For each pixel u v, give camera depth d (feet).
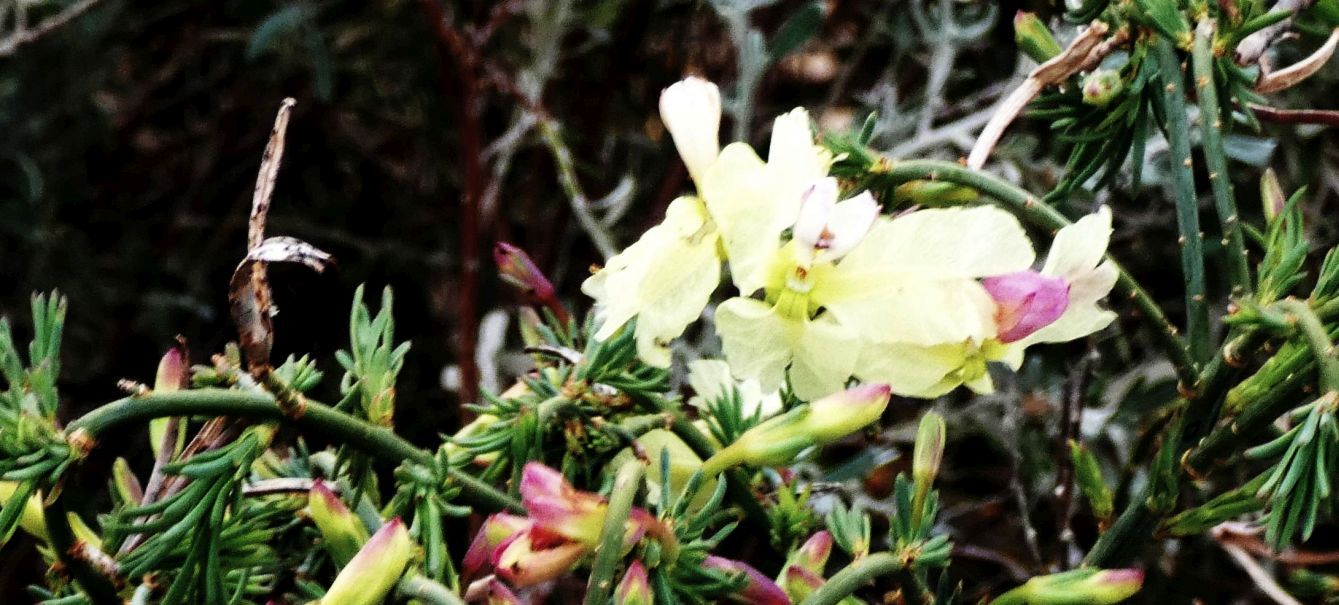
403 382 1.43
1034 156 1.32
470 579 0.68
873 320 0.60
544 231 1.44
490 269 1.41
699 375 0.75
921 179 0.68
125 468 0.70
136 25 1.53
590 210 1.31
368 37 1.55
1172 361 0.65
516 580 0.58
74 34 1.49
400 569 0.58
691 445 0.70
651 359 0.60
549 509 0.58
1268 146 1.02
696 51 1.44
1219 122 0.68
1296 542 1.13
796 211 0.60
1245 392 0.64
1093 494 0.73
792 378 0.61
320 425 0.62
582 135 1.49
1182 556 1.18
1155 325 0.64
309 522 0.71
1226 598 1.16
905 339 0.60
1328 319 0.63
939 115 1.30
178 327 1.50
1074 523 1.17
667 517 0.59
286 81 1.54
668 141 1.49
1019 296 0.60
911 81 1.45
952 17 1.27
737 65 1.45
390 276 1.50
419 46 1.51
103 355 1.46
